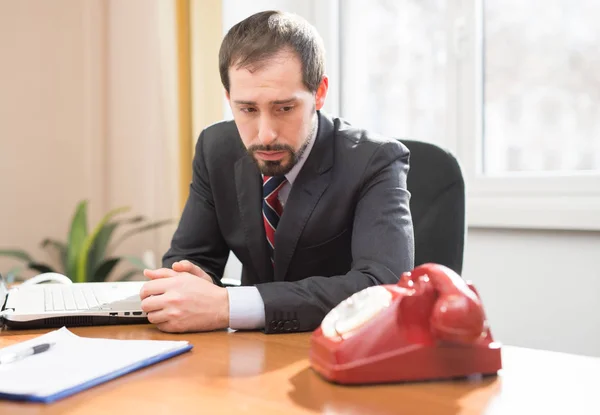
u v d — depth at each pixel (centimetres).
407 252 111
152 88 277
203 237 140
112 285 125
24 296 112
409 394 65
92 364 73
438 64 231
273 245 125
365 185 119
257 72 100
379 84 247
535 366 75
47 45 290
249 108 103
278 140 104
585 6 201
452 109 224
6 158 281
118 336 94
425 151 142
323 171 121
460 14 221
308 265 125
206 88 232
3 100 280
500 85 218
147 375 72
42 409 61
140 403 62
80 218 251
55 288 121
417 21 236
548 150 209
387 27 244
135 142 285
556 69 207
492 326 206
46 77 290
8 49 281
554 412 60
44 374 69
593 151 201
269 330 96
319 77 107
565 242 192
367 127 251
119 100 290
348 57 251
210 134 141
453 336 67
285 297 97
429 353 69
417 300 70
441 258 137
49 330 99
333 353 68
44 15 289
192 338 92
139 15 281
